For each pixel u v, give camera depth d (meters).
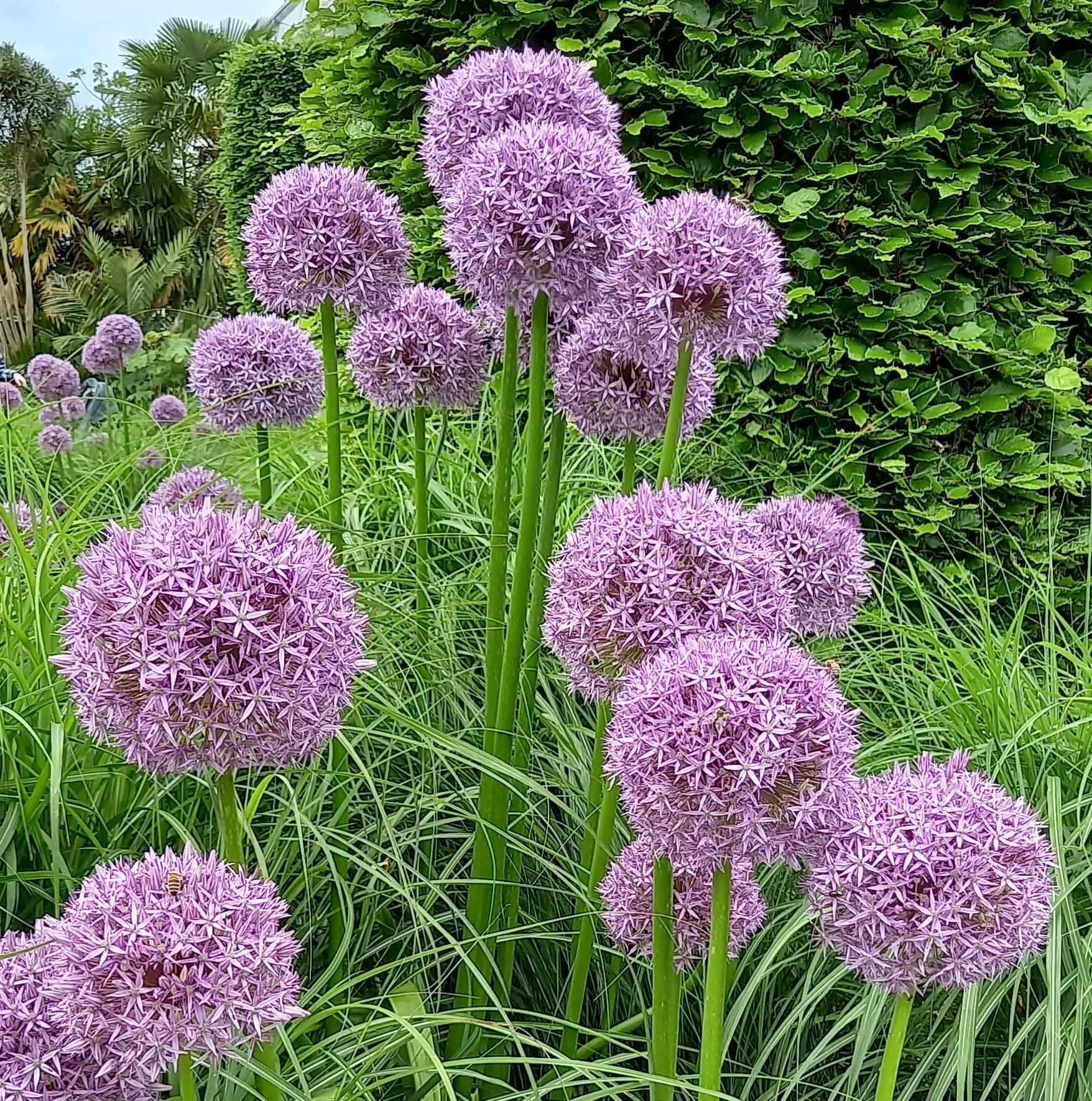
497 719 0.96
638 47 1.76
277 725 0.64
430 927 0.99
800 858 0.73
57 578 1.08
